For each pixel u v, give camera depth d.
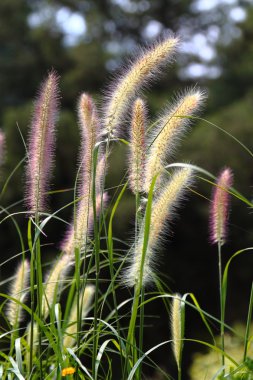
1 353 3.83
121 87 3.89
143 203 3.85
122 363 3.57
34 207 3.77
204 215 25.27
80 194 3.91
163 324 20.97
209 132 26.69
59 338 3.55
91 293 4.34
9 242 24.11
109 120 3.87
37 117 3.80
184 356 20.23
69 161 25.89
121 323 16.58
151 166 3.79
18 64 35.47
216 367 6.65
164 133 3.79
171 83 33.75
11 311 4.45
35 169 3.77
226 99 33.09
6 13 37.16
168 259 25.84
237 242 25.38
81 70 33.12
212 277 26.00
